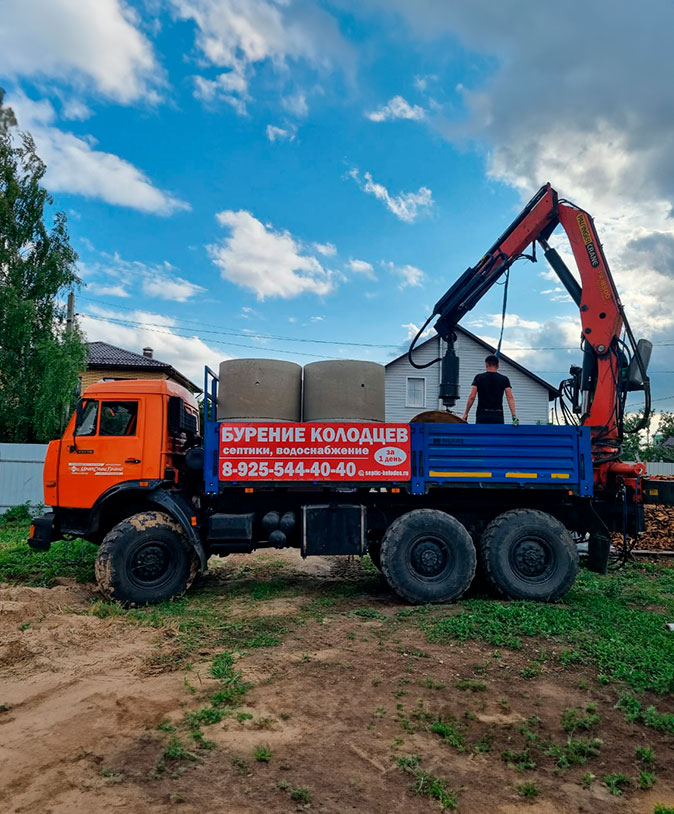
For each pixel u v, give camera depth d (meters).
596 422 7.23
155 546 6.36
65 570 7.98
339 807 2.69
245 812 2.62
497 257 7.63
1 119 20.44
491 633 5.10
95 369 27.62
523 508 6.93
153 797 2.71
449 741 3.31
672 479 6.93
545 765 3.13
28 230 21.00
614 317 7.21
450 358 8.10
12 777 2.87
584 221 7.39
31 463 15.67
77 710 3.63
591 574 8.10
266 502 6.92
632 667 4.38
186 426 7.27
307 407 7.01
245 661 4.50
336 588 7.22
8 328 19.36
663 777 3.05
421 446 6.59
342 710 3.68
